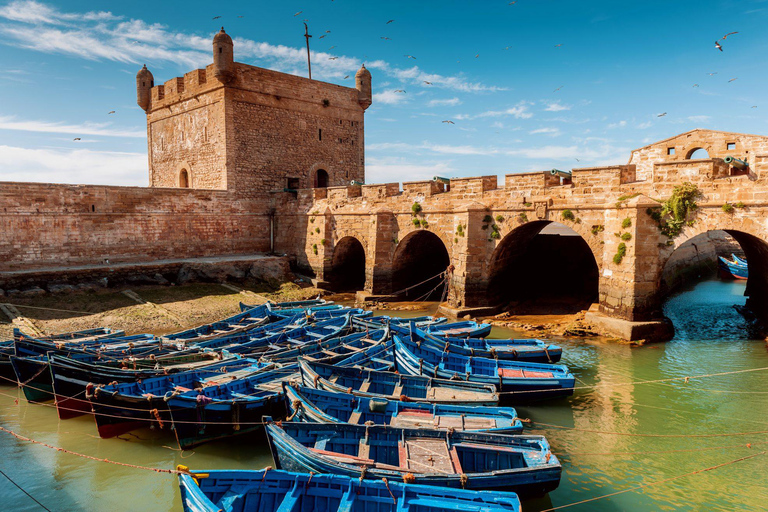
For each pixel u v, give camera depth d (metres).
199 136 44.06
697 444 14.82
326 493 10.49
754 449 14.45
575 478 13.12
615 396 18.25
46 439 15.65
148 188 37.12
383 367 19.41
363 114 51.75
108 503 12.40
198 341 22.45
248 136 42.56
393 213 35.84
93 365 16.69
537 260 37.50
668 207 23.55
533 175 28.62
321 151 48.09
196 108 44.09
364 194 37.56
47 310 27.92
